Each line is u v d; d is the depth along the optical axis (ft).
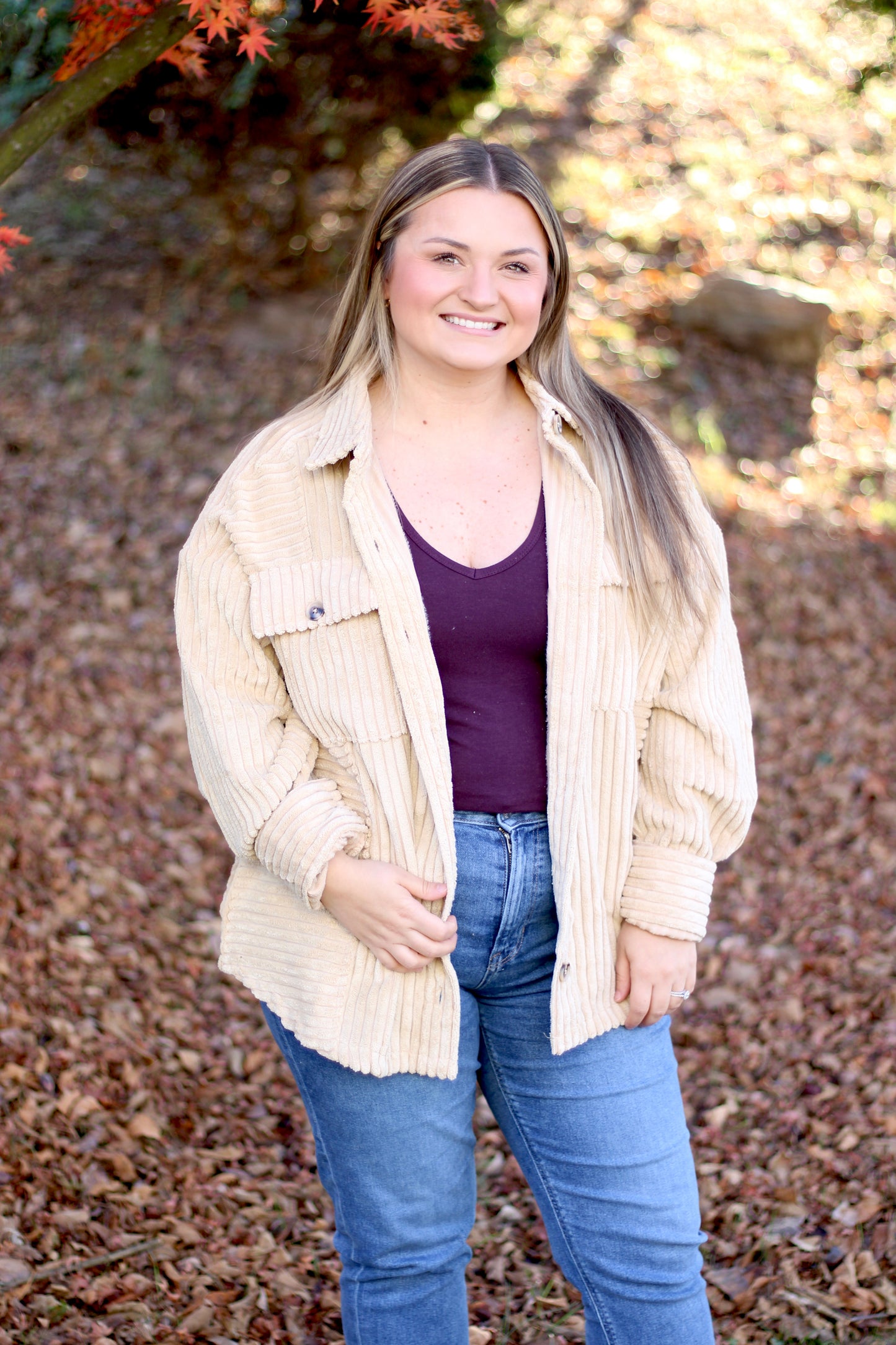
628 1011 6.13
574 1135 6.04
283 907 6.16
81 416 18.94
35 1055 10.03
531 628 5.90
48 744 13.73
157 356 20.13
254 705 6.09
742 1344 7.99
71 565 16.37
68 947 11.34
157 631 15.69
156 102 19.16
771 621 16.67
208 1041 10.83
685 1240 5.92
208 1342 7.84
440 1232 6.16
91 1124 9.61
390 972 5.92
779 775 14.49
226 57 18.39
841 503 19.03
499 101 26.53
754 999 11.53
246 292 21.63
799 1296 8.34
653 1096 6.09
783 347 21.40
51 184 23.99
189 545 6.25
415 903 5.75
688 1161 6.10
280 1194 9.37
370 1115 5.99
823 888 12.94
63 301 21.18
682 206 24.41
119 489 17.74
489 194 5.90
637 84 27.73
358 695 5.88
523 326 6.02
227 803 6.02
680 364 21.30
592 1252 5.99
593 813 6.00
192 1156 9.58
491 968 6.01
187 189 23.21
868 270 23.67
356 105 19.19
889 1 28.89
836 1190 9.30
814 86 28.04
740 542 17.89
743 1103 10.36
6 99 14.87
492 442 6.23
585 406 6.34
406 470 6.11
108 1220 8.75
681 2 30.55
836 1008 11.28
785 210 24.62
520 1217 9.33
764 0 30.76
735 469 19.40
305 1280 8.54
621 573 6.01
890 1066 10.43
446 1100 6.08
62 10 12.83
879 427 20.71
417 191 5.94
